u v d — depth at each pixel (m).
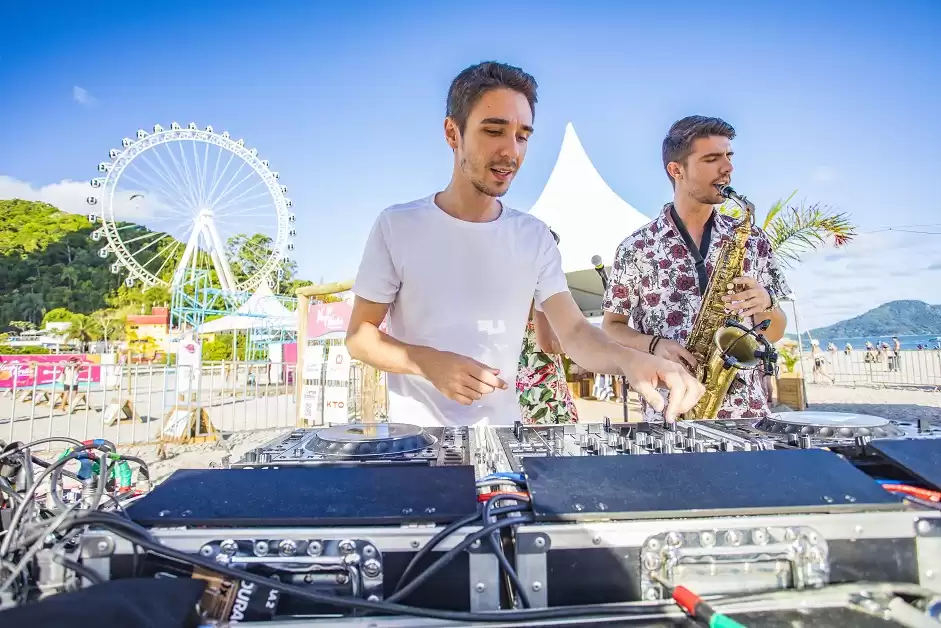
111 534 0.63
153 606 0.52
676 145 2.02
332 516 0.67
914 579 0.68
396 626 0.58
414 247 1.45
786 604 0.61
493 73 1.29
